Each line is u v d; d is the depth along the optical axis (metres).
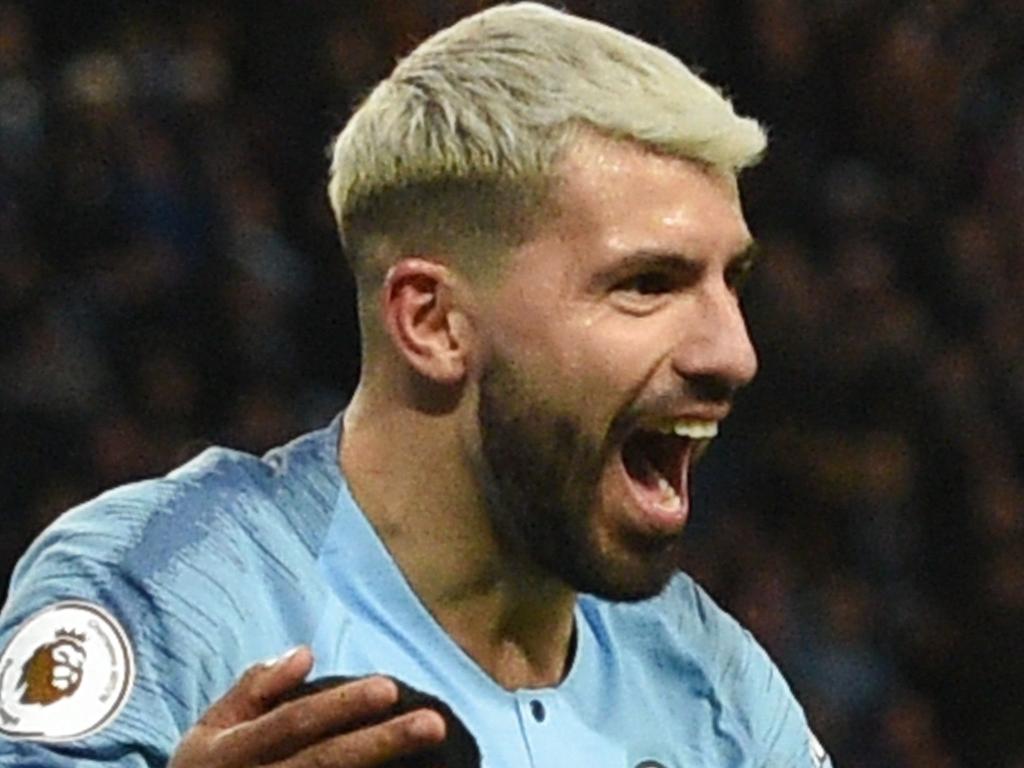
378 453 3.70
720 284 3.54
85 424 11.21
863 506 12.81
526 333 3.52
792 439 12.86
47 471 11.09
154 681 3.45
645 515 3.56
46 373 11.27
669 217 3.50
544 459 3.54
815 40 14.70
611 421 3.51
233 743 3.01
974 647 12.76
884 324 13.38
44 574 3.56
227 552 3.61
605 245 3.48
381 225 3.62
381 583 3.68
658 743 3.86
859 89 14.70
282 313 12.41
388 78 3.69
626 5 13.88
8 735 3.39
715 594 11.91
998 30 16.00
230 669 3.52
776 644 11.85
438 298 3.59
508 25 3.60
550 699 3.77
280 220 12.96
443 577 3.68
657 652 3.94
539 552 3.60
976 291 14.41
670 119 3.51
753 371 3.53
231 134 12.95
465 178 3.54
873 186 14.53
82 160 12.24
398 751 3.00
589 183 3.50
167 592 3.53
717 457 12.62
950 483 13.18
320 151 13.10
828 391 12.98
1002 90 15.84
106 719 3.40
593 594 3.62
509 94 3.53
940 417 13.27
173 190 12.36
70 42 13.42
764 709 4.02
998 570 12.99
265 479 3.74
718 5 14.30
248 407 11.74
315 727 3.00
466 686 3.68
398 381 3.67
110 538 3.58
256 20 13.51
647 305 3.52
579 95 3.51
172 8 13.52
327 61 13.33
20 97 12.53
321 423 12.16
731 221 3.55
